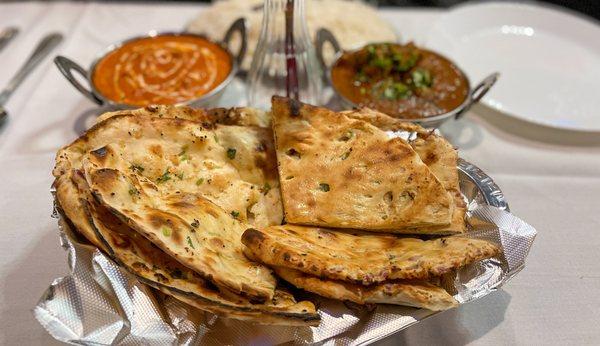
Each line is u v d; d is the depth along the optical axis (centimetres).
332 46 58
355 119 43
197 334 37
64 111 58
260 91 57
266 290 35
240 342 36
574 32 67
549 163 54
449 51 65
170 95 54
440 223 39
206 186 41
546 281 44
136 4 74
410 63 55
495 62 64
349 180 41
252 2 68
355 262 37
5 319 41
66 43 67
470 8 69
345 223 40
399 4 86
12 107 58
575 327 41
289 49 54
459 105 52
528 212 49
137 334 35
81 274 35
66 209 36
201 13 69
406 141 42
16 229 46
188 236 35
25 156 53
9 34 67
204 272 34
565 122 56
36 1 74
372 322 36
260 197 42
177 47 59
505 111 56
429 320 41
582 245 46
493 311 42
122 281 36
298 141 42
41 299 34
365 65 55
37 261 44
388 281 36
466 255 37
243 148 43
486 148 55
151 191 38
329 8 67
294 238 38
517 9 69
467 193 44
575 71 63
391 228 40
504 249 40
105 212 36
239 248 38
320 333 36
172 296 36
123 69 56
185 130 42
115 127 40
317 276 36
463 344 40
